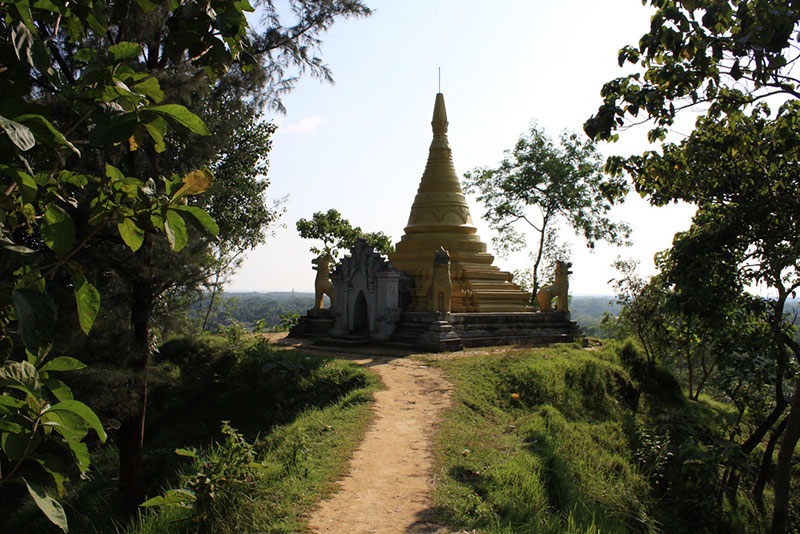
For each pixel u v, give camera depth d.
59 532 11.28
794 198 12.02
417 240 25.75
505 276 26.06
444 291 21.72
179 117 3.17
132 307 11.93
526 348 19.83
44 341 2.90
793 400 10.90
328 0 14.41
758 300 13.31
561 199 30.59
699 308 13.06
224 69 3.98
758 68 7.27
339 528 7.26
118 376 10.77
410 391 14.66
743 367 13.91
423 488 8.59
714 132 11.84
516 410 14.18
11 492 13.26
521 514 8.04
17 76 3.25
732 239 13.18
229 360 19.03
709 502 12.20
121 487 11.88
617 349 21.77
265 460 9.66
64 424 3.34
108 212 3.47
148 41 10.87
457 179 26.88
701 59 8.25
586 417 15.69
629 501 10.79
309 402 15.59
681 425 15.88
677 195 13.12
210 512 7.38
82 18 3.66
